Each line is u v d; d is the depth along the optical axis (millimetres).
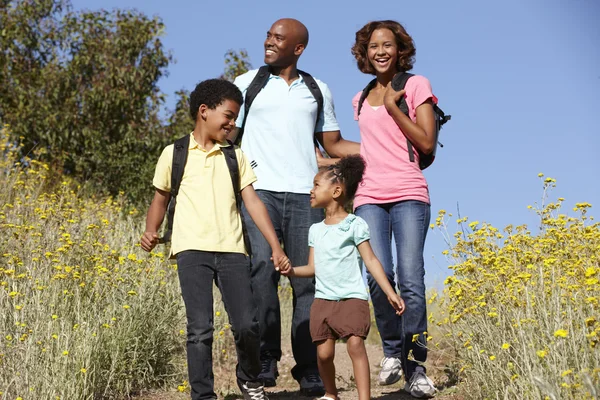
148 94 13898
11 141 12500
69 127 13289
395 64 5504
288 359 7363
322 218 5500
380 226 5215
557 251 4957
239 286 4367
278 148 5402
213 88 4578
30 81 13516
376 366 6855
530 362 3912
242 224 4562
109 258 6039
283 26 5500
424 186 5246
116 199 12602
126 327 5582
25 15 13680
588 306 4012
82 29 13898
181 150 4543
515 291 4344
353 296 4488
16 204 7934
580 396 3400
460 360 5055
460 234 5191
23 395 4555
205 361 4262
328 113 5754
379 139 5293
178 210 4477
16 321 4828
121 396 5332
